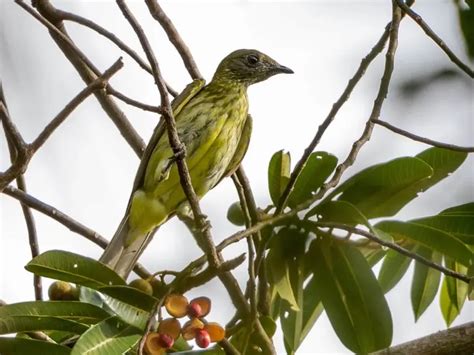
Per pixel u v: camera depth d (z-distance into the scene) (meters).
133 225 11.05
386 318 8.77
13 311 7.87
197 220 8.44
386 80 8.94
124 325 7.72
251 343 8.82
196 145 11.59
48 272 8.04
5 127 8.16
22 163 8.22
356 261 8.86
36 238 10.42
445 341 9.04
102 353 7.43
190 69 11.67
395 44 8.91
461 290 9.84
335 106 8.91
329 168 9.21
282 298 9.02
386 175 8.82
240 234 8.55
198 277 8.48
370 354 9.05
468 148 8.37
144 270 10.83
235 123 11.96
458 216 8.88
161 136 11.23
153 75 7.81
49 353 7.92
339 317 8.86
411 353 9.00
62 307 7.96
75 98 8.12
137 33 7.67
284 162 9.42
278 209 8.98
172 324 7.77
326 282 8.89
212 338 7.87
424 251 9.55
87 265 8.05
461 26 7.63
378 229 8.73
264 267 9.14
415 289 9.73
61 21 11.07
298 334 9.09
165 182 11.04
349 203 8.63
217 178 11.80
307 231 8.88
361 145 9.05
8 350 7.88
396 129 8.77
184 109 11.89
